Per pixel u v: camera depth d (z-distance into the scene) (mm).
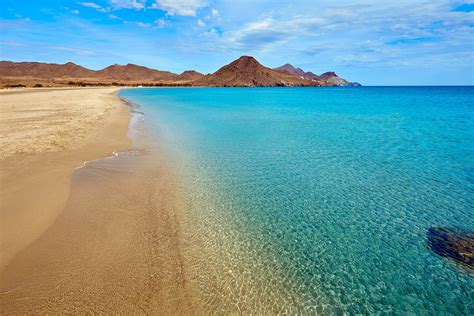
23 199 8508
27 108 30188
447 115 33969
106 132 19156
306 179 11688
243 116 32750
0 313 4727
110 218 7996
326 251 6996
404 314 5203
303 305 5355
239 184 11055
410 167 13281
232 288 5703
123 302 5152
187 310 5098
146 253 6586
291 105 50906
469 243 7363
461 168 13094
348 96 86500
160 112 36156
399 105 50469
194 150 16031
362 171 12711
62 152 13602
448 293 5695
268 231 7828
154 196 9664
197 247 6984
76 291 5305
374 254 6891
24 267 5770
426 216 8695
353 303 5426
